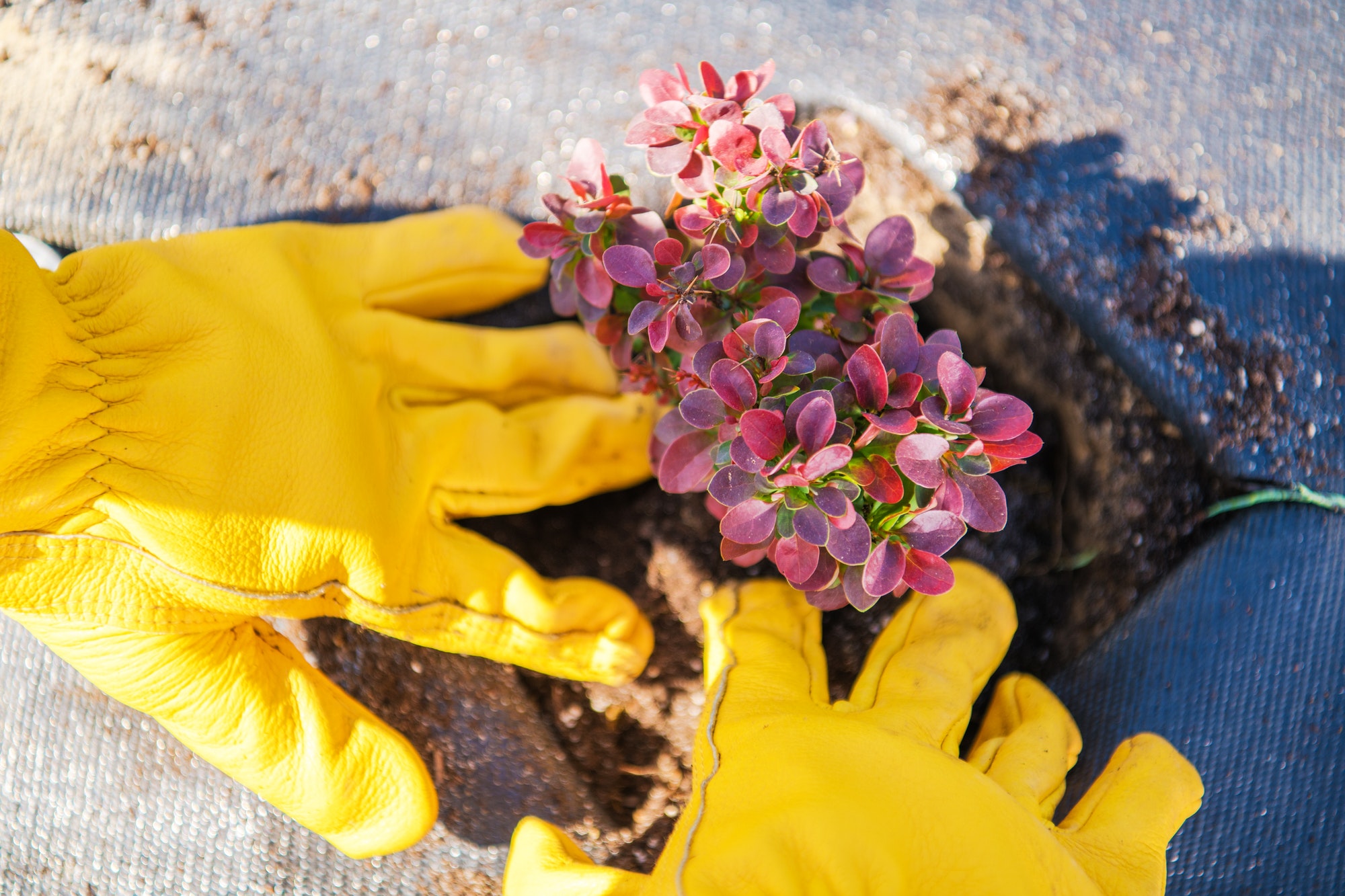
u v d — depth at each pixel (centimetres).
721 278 67
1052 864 64
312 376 70
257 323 70
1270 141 76
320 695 72
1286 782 73
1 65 78
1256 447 74
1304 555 74
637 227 68
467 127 77
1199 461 74
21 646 77
